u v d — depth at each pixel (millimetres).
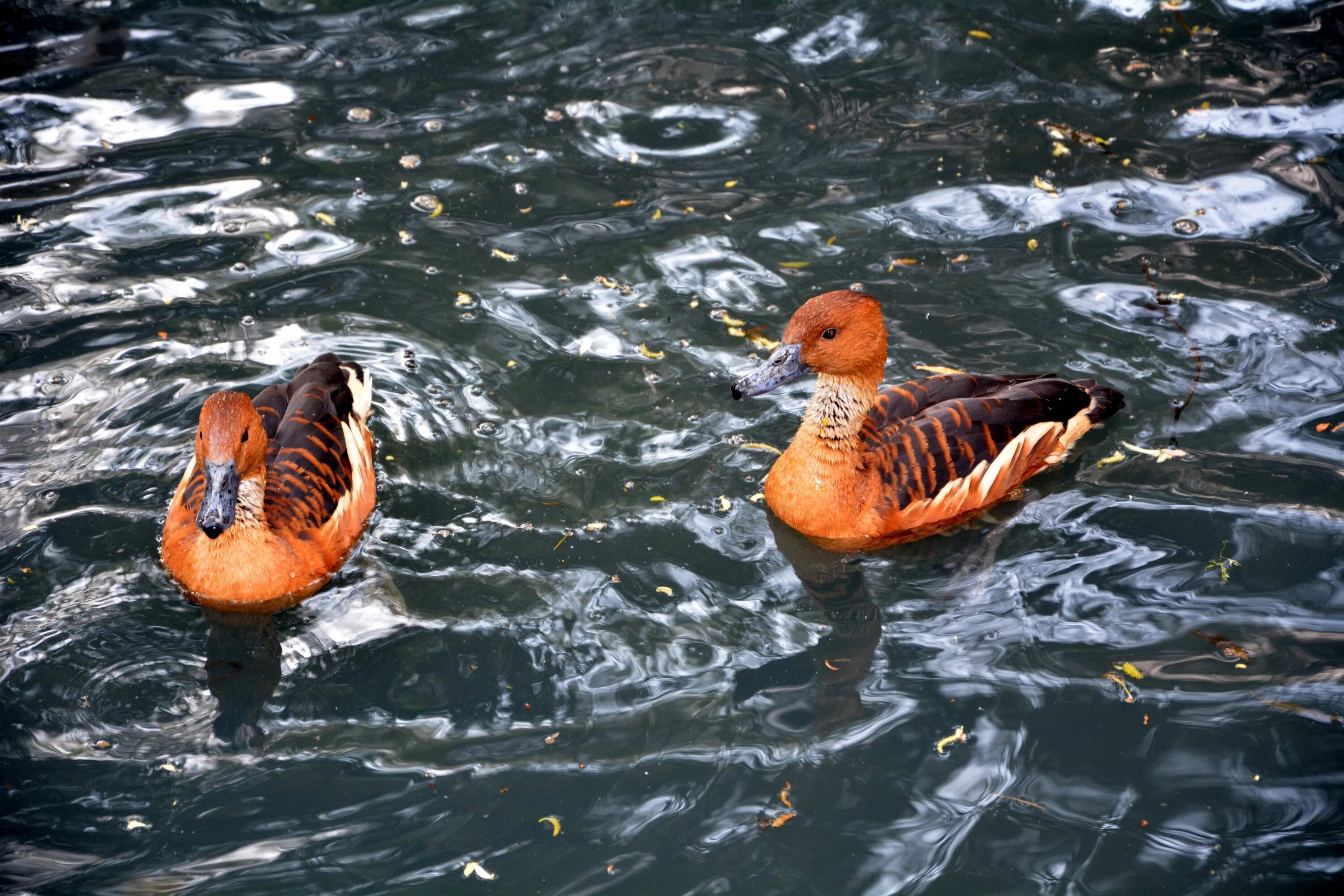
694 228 10555
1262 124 11703
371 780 6156
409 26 13344
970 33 13203
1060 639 7105
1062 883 5625
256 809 5984
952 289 9875
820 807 6031
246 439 6879
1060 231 10469
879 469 7902
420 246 10289
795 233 10516
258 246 10180
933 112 12031
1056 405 8281
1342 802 6004
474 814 5969
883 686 6812
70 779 6113
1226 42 12945
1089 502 8180
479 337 9406
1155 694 6672
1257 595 7309
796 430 8852
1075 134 11648
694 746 6387
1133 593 7402
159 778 6152
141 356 8961
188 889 5539
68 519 7707
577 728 6484
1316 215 10516
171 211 10492
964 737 6445
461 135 11695
